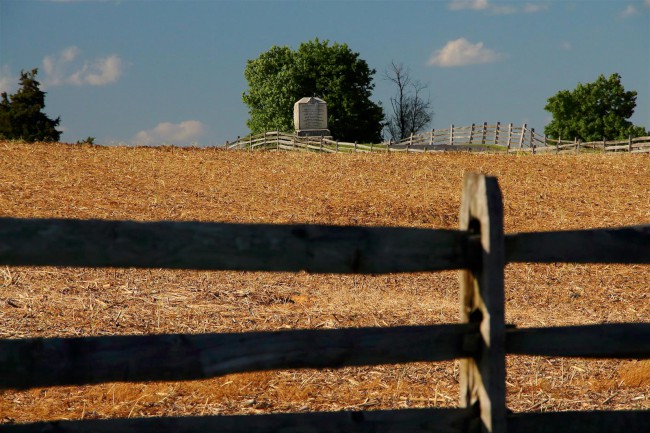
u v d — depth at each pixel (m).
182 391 10.00
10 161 38.06
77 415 9.06
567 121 116.00
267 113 111.06
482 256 6.55
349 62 111.81
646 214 30.39
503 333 6.51
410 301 16.86
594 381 11.05
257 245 6.23
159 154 45.09
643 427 6.86
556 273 21.23
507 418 6.63
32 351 5.82
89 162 39.66
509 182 38.09
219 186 34.31
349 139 111.81
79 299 14.98
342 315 14.81
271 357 6.24
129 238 6.03
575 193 35.16
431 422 6.54
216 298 15.85
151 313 14.10
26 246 5.82
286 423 6.32
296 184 35.88
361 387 10.54
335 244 6.37
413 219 28.95
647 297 18.69
